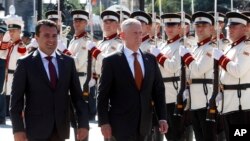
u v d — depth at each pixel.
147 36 19.14
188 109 17.31
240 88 15.86
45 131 13.17
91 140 21.47
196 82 17.19
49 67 13.30
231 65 15.63
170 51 18.28
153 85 14.02
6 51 24.72
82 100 13.53
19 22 23.78
